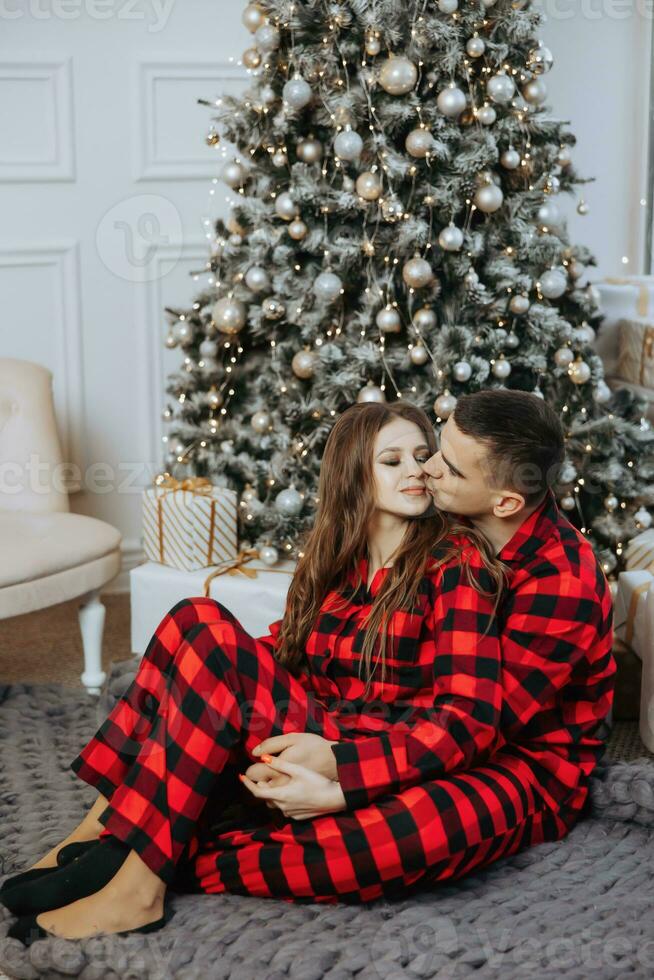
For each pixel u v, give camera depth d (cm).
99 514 319
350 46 224
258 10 234
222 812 171
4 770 201
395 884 144
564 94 327
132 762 156
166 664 155
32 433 252
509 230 233
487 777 149
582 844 165
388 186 227
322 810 142
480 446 150
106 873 146
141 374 315
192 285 314
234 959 135
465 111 230
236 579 240
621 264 339
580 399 246
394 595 155
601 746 168
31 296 301
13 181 292
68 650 271
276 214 238
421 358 226
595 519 247
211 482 257
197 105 304
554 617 150
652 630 204
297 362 233
